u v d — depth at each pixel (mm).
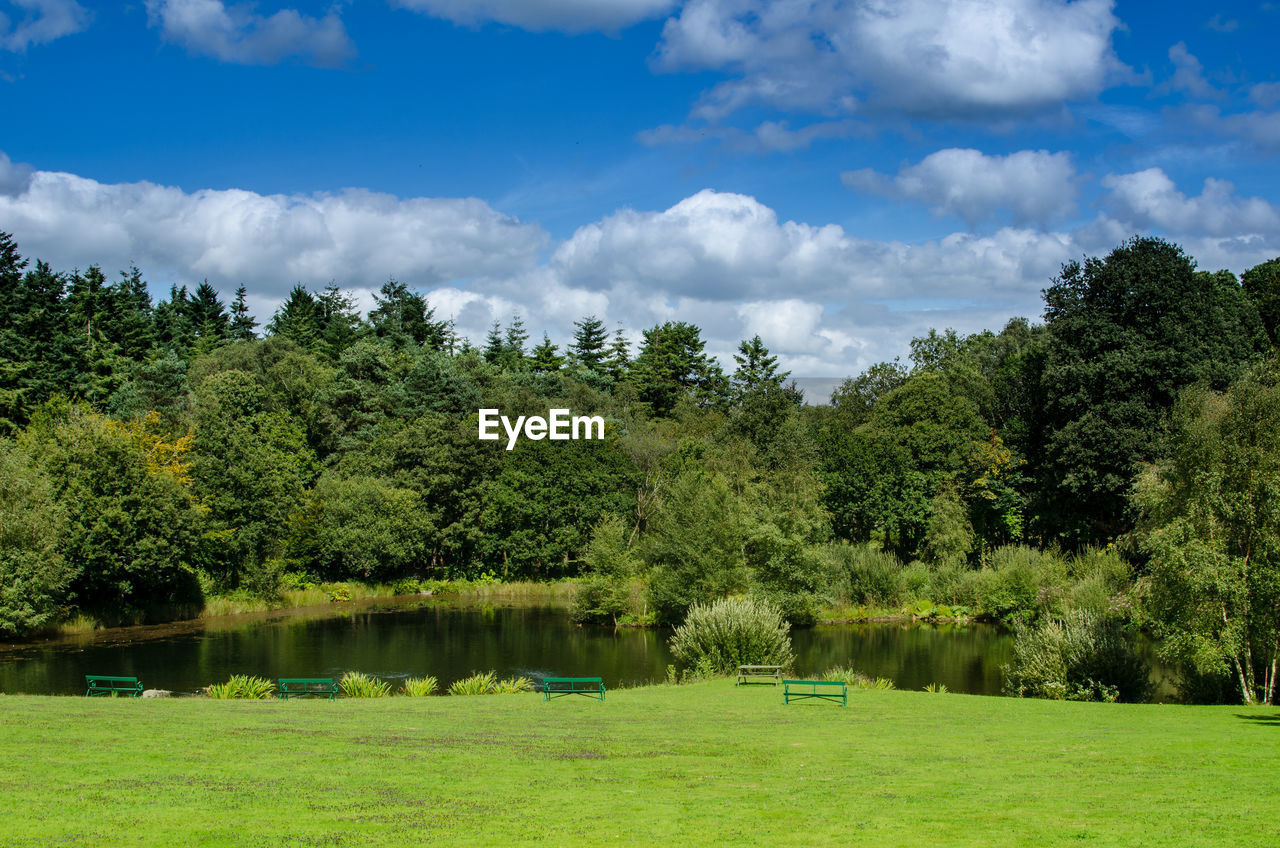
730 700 24609
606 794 12336
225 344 100375
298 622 54031
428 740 16641
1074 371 56344
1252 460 25391
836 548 59375
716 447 76000
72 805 10875
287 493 65375
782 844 9688
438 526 75812
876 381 91750
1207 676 26688
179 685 33125
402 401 84438
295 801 11438
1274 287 61156
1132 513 50500
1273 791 12508
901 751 16250
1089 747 16641
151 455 54156
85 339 80938
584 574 72562
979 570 59344
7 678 33750
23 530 40781
